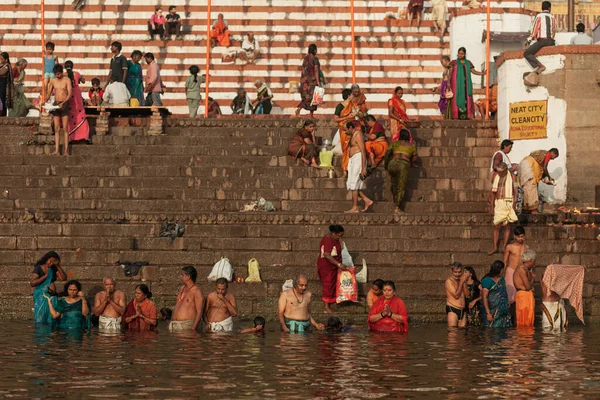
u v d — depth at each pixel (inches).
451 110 1449.3
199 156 1302.9
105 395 605.3
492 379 667.4
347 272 1035.9
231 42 1750.7
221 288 937.5
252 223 1165.1
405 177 1202.6
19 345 816.9
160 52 1731.1
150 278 1074.7
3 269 1071.6
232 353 778.8
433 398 604.4
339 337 893.2
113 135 1348.4
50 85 1309.1
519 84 1331.2
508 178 1109.1
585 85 1300.4
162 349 797.9
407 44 1742.1
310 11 1777.8
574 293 1007.0
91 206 1218.6
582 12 2412.6
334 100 1704.0
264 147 1320.1
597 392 624.7
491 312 997.8
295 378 666.2
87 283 1054.4
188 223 1162.0
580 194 1298.0
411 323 1029.8
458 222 1159.6
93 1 1774.1
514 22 1728.6
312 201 1238.3
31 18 1758.1
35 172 1272.1
